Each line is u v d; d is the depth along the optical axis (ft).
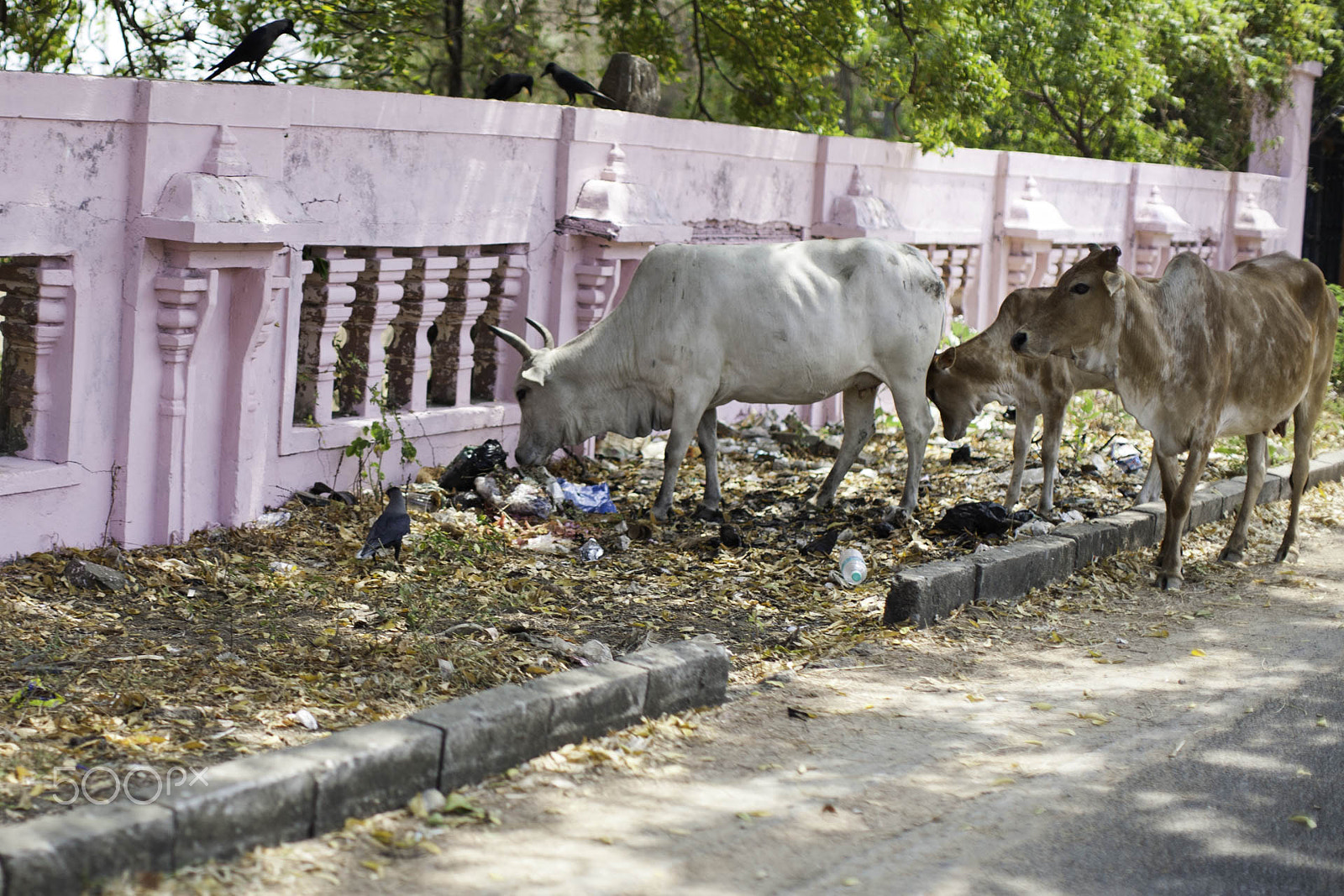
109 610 17.29
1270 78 55.06
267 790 11.02
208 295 19.81
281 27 22.80
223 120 19.93
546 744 13.51
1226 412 22.33
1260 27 56.08
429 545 21.02
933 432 33.55
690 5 42.39
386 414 24.81
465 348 26.50
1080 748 14.80
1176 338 21.52
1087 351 21.34
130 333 19.47
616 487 27.12
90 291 18.97
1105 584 21.71
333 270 22.90
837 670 17.06
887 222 34.27
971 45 37.09
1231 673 17.66
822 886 11.31
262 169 20.61
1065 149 54.44
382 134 23.20
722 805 12.77
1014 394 25.00
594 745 13.84
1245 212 53.62
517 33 42.11
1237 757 14.75
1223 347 21.68
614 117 27.73
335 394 26.73
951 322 35.60
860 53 40.75
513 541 22.33
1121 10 49.08
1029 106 53.16
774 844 12.01
